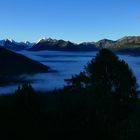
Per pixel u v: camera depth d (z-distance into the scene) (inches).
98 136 986.7
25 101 973.8
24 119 925.2
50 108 1018.1
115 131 1026.1
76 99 1135.6
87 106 1116.5
